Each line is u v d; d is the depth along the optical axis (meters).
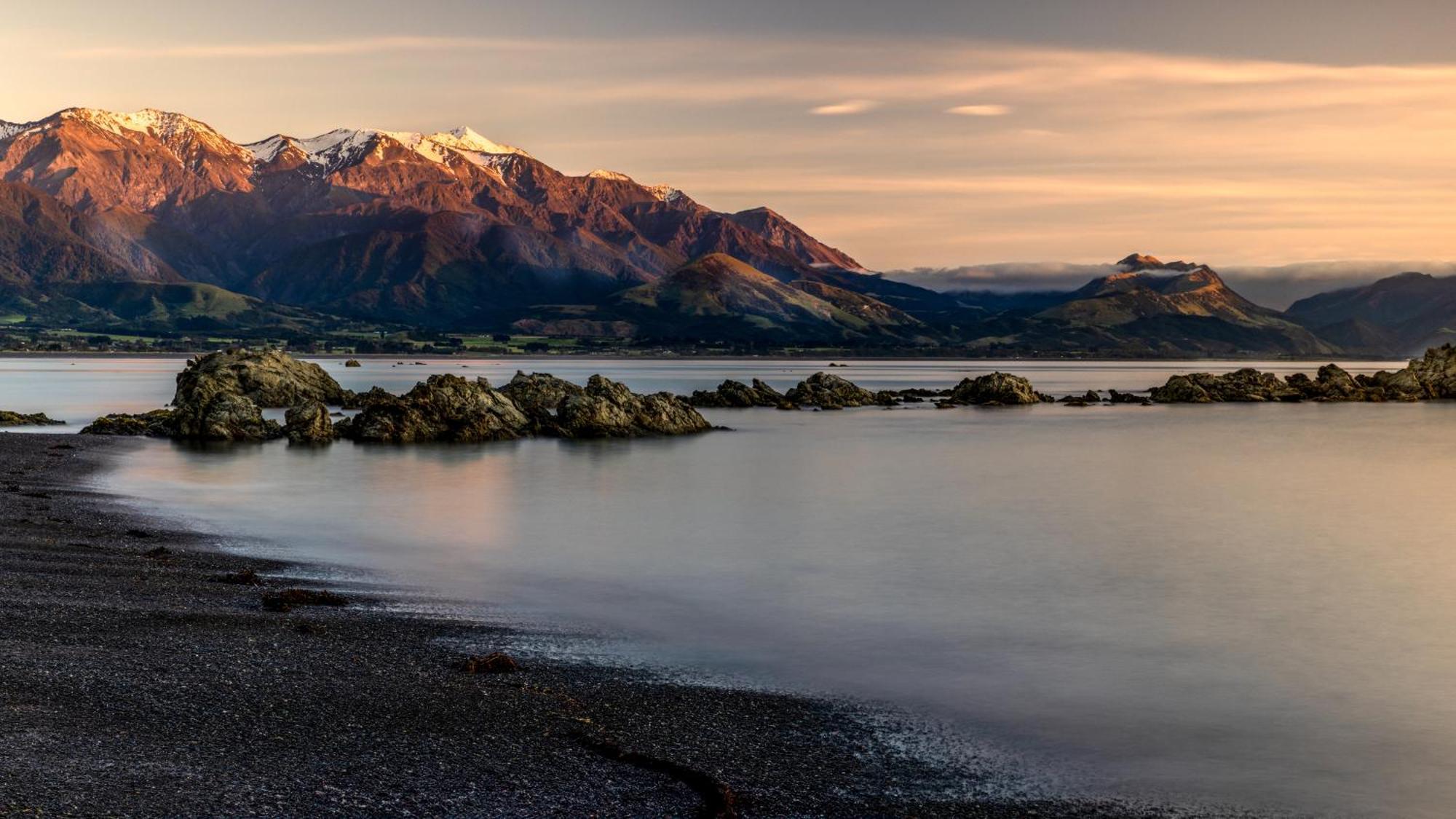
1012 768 25.36
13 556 43.03
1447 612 42.19
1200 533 61.31
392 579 44.88
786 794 23.23
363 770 22.84
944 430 137.88
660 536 58.38
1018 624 39.66
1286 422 151.88
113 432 109.75
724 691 30.52
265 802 20.86
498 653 32.81
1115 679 32.78
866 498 75.06
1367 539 59.75
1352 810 23.52
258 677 28.75
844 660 34.28
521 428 118.00
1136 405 193.25
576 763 23.98
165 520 57.22
